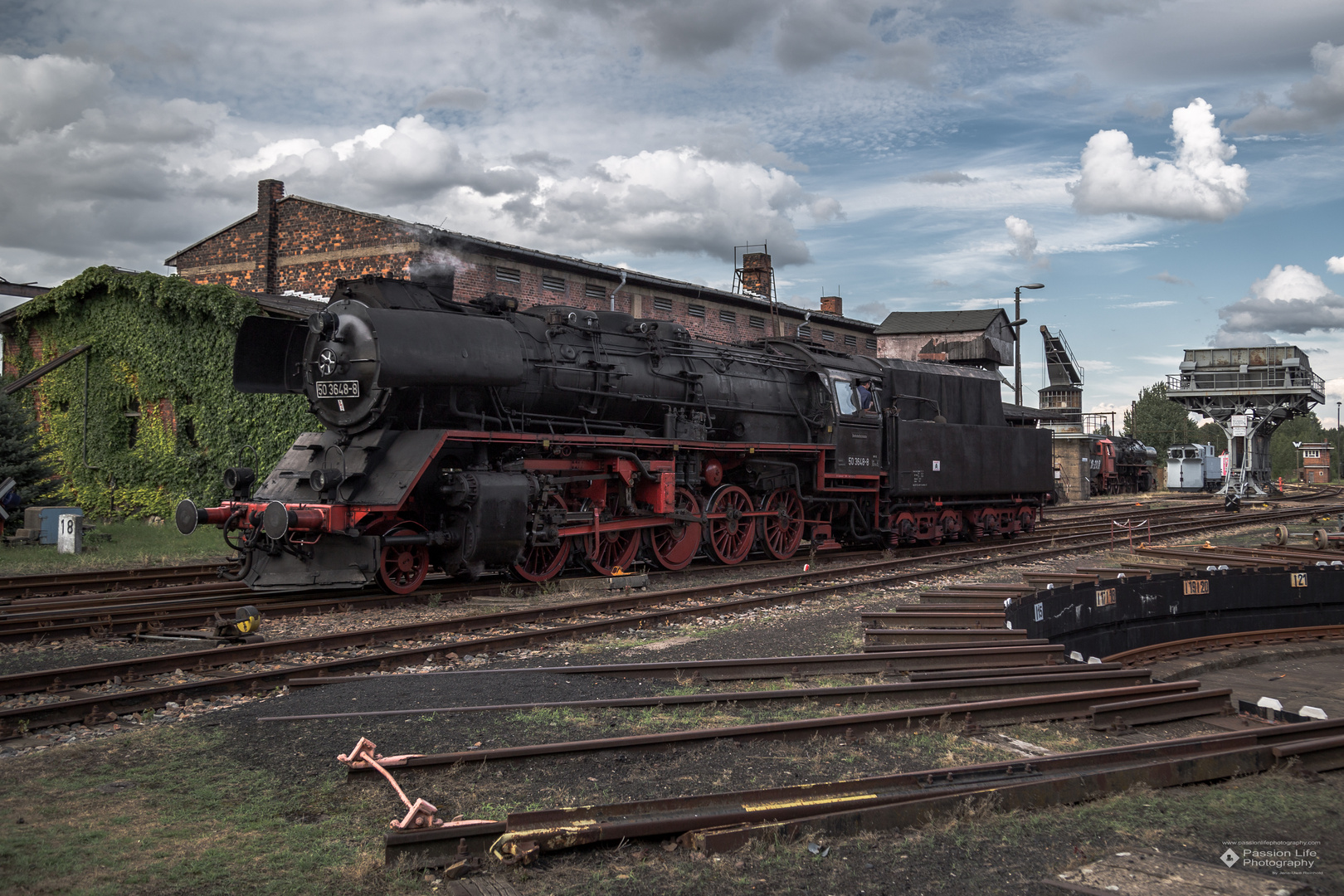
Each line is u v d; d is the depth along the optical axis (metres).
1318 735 5.58
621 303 27.36
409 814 3.96
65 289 22.19
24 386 20.33
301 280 24.39
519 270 24.56
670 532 14.02
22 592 11.19
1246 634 11.93
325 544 10.46
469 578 12.27
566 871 3.79
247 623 8.27
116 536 18.03
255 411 20.25
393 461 10.52
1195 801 4.62
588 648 8.52
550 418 12.41
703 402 14.41
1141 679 7.16
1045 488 21.86
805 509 16.70
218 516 10.62
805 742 5.53
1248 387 40.94
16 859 3.82
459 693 6.45
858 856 3.93
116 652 8.02
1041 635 9.67
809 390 16.62
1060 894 3.62
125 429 22.38
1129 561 15.96
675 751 5.24
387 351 10.27
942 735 5.77
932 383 19.42
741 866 3.83
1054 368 51.53
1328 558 13.86
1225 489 39.91
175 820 4.30
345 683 6.82
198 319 20.91
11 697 6.51
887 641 8.17
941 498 19.09
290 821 4.32
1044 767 4.90
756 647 8.55
